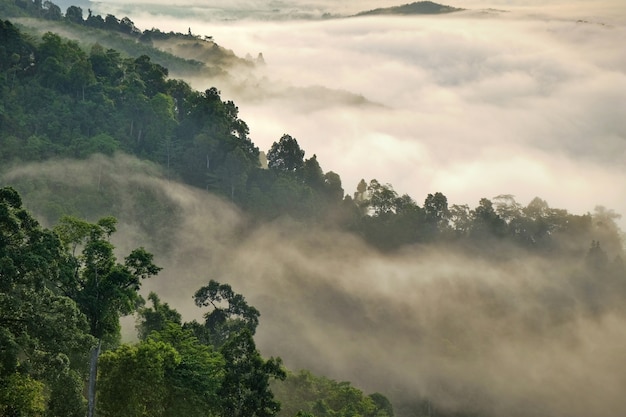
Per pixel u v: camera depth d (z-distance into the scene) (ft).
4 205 144.97
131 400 153.99
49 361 142.41
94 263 174.81
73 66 559.79
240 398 171.32
